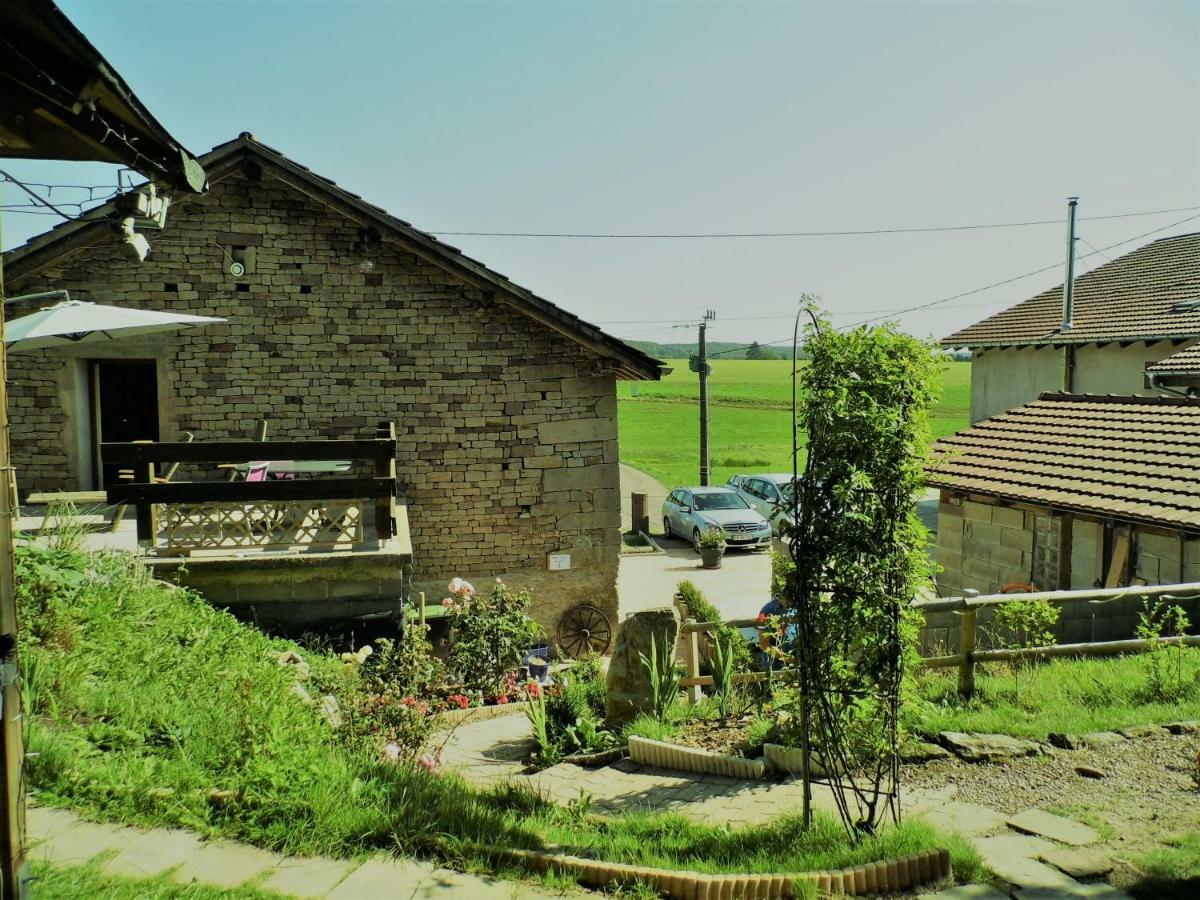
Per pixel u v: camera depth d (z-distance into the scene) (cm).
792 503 555
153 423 1362
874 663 531
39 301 1238
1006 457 1526
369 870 436
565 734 817
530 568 1384
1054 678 839
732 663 898
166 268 1279
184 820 451
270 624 948
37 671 540
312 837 457
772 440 5544
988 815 550
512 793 605
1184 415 1411
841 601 530
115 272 1270
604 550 1404
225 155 1239
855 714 540
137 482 923
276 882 416
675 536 2736
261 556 934
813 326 550
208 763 515
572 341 1378
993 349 2689
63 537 766
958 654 830
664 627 872
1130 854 483
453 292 1345
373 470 1309
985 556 1501
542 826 538
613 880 447
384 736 644
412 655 815
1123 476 1289
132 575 795
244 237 1295
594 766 758
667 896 441
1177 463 1257
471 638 1072
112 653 627
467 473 1363
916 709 596
